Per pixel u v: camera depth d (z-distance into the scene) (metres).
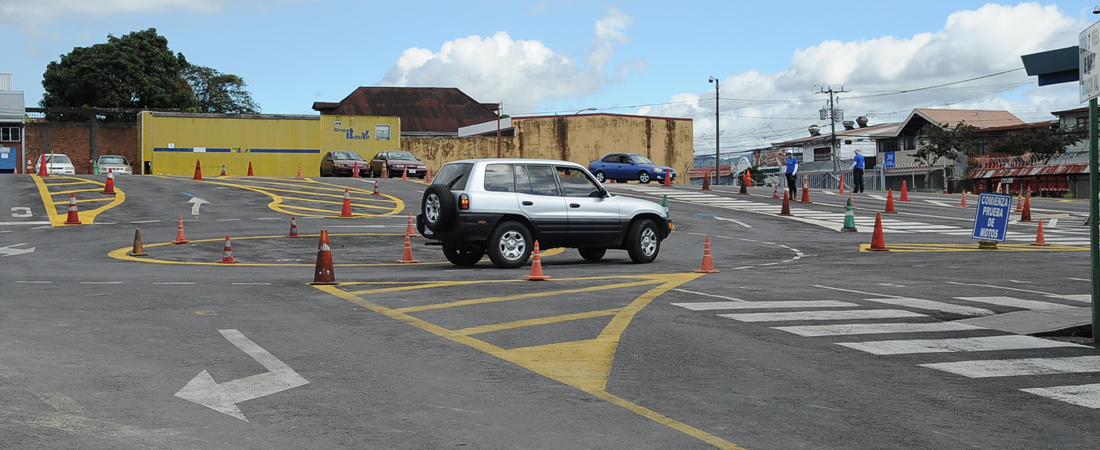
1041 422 5.79
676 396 6.39
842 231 27.00
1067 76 10.17
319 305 10.86
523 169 16.45
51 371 6.94
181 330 8.93
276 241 21.69
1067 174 62.50
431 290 12.44
